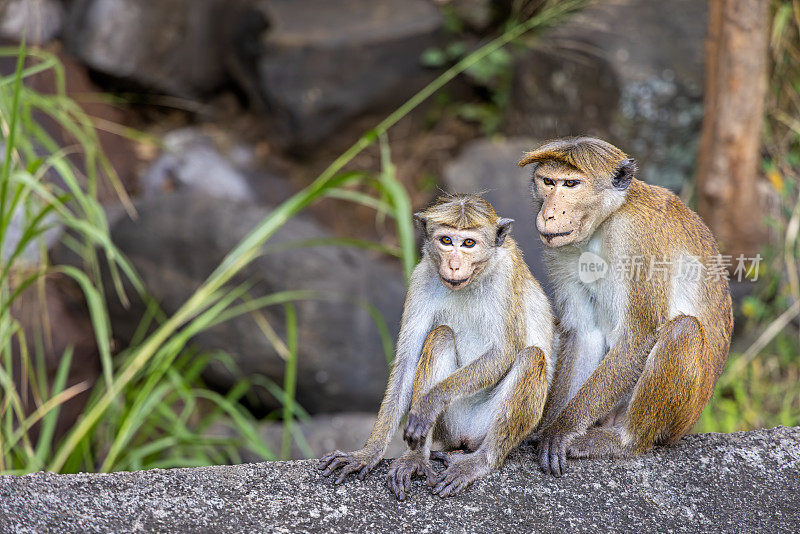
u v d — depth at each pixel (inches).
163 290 545.3
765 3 470.3
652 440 247.1
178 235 552.7
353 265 559.5
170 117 749.3
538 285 256.5
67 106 412.5
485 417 252.5
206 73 749.3
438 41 717.3
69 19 711.1
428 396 234.7
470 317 250.1
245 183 696.4
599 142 255.0
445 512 222.8
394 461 231.6
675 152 579.5
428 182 705.6
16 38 667.4
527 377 235.8
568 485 234.5
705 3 628.7
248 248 344.5
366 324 538.3
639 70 579.2
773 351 517.3
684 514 230.1
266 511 217.2
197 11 736.3
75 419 511.5
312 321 530.3
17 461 352.2
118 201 638.5
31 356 496.1
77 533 205.6
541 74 639.1
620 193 251.8
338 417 515.2
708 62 494.3
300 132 706.8
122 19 706.2
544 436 244.2
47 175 558.3
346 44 696.4
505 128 693.3
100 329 323.3
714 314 262.7
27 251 506.6
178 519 212.2
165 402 429.4
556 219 248.2
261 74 708.7
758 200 517.7
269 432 502.3
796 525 230.2
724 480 240.1
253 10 742.5
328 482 226.8
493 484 232.1
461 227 235.8
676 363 241.4
